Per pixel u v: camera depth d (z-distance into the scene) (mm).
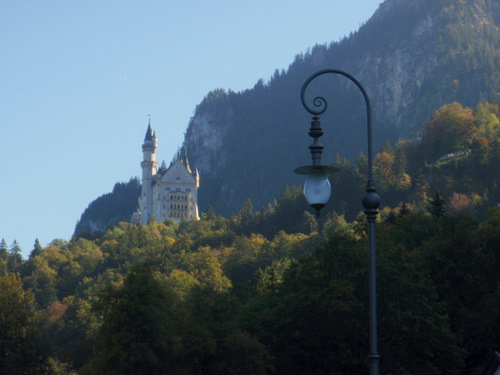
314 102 25328
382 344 70312
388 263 74125
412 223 102125
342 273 73875
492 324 74938
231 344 74812
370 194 24984
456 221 93438
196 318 78750
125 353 69062
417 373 73875
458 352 71312
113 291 74188
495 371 48000
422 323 69750
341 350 69500
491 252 85625
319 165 24953
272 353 77062
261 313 81688
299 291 74938
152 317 70750
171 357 73000
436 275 84125
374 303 24469
